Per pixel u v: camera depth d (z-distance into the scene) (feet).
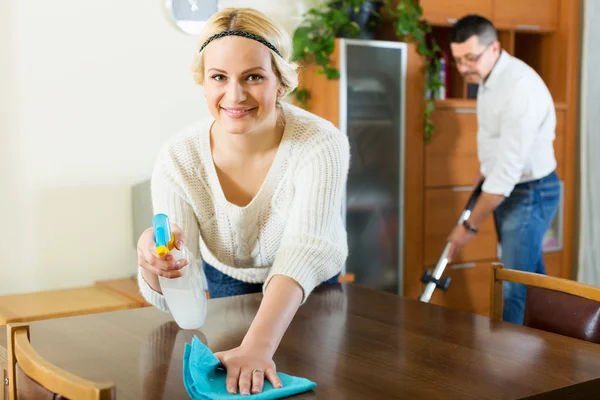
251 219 5.51
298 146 5.28
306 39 11.26
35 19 9.86
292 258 4.88
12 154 9.84
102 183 10.50
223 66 4.54
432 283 9.46
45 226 10.12
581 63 13.87
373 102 11.54
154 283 5.00
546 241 13.53
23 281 10.02
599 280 13.93
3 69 9.70
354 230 11.55
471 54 10.19
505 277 5.91
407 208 12.07
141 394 3.77
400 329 5.03
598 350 4.58
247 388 3.79
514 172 9.87
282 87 4.99
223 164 5.36
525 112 9.89
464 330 5.01
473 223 9.90
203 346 4.03
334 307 5.62
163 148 5.51
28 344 3.83
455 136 12.47
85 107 10.30
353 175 11.46
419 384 3.95
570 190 13.74
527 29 13.20
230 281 6.12
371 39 11.97
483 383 3.97
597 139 13.78
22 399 3.84
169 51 10.88
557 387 3.91
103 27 10.34
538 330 5.03
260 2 11.41
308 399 3.73
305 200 5.17
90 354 4.45
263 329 4.36
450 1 12.25
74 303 9.21
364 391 3.84
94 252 10.52
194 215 5.57
